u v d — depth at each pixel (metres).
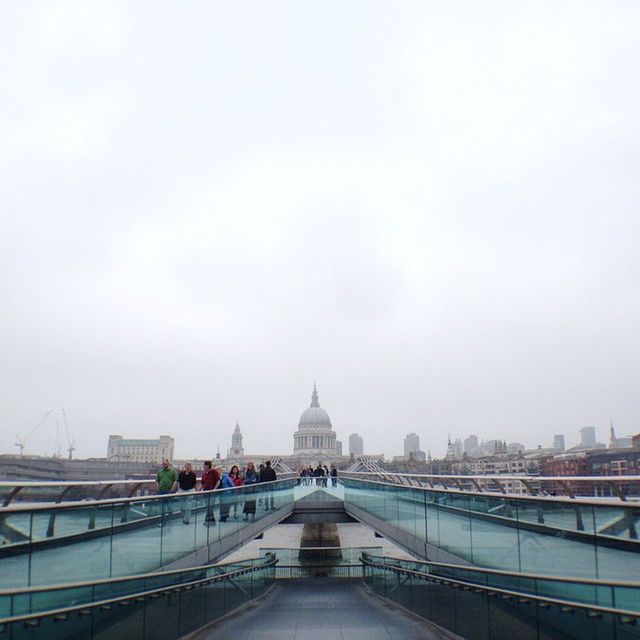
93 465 129.88
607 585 10.90
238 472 29.52
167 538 17.27
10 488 14.62
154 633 15.38
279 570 34.91
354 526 68.88
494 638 14.36
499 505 15.20
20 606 11.12
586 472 110.62
